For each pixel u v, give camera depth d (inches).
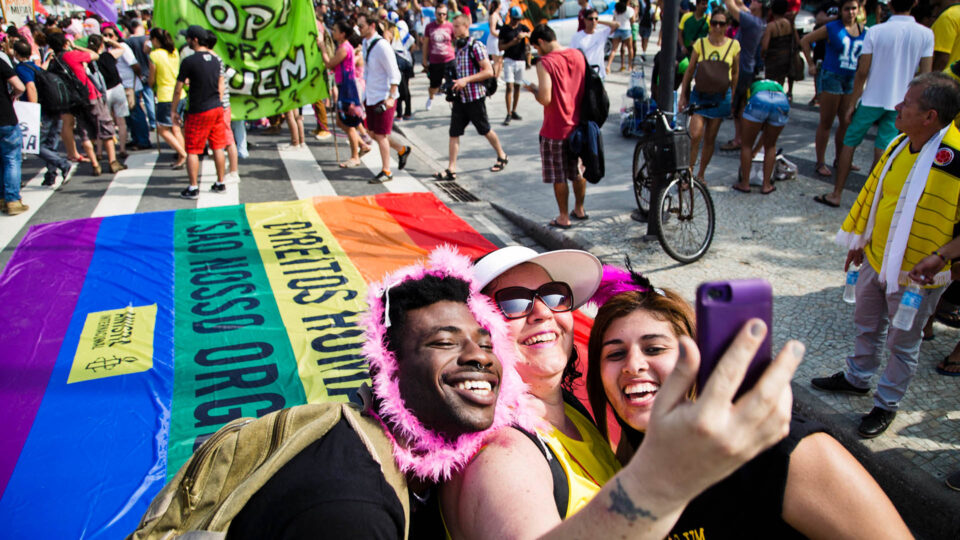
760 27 315.6
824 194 270.5
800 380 158.6
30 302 205.8
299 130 406.3
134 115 397.7
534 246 257.8
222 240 256.1
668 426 32.1
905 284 127.8
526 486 51.3
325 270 229.1
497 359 56.0
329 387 162.2
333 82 390.0
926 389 152.8
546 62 235.5
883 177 132.3
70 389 160.4
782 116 265.0
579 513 36.9
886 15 309.6
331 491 45.3
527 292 75.0
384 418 53.0
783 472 53.8
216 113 303.4
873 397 150.7
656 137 221.5
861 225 139.9
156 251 245.0
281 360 173.5
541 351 75.3
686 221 229.5
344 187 324.2
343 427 50.6
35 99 313.4
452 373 52.7
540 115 447.5
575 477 60.2
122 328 189.0
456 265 59.1
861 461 135.0
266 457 50.3
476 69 319.9
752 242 236.1
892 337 132.6
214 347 179.5
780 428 31.4
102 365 170.2
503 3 586.9
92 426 147.6
